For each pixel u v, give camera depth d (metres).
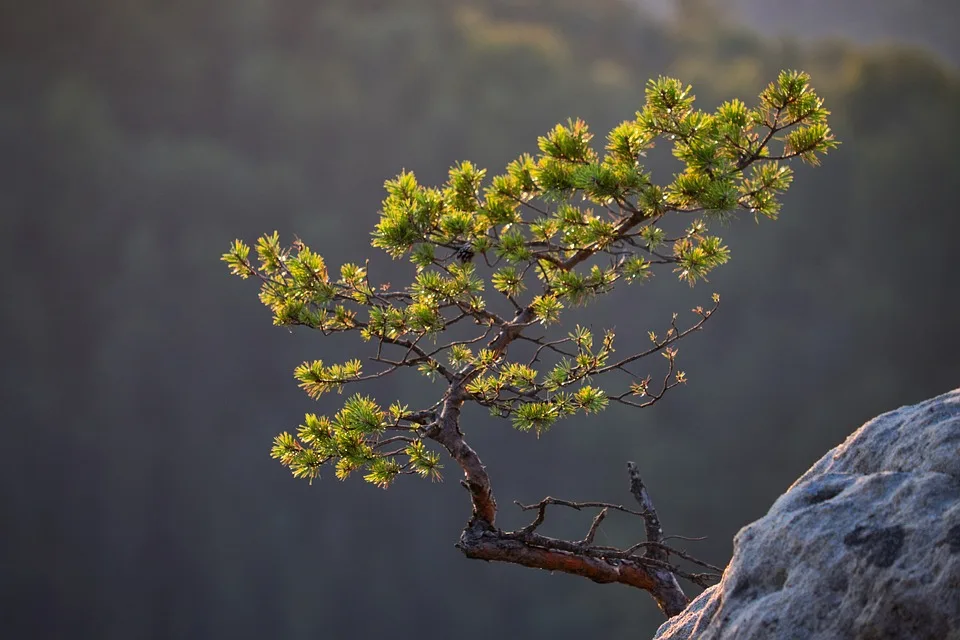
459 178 8.45
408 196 8.42
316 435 8.33
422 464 8.33
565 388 8.40
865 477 7.86
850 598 7.77
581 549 8.38
